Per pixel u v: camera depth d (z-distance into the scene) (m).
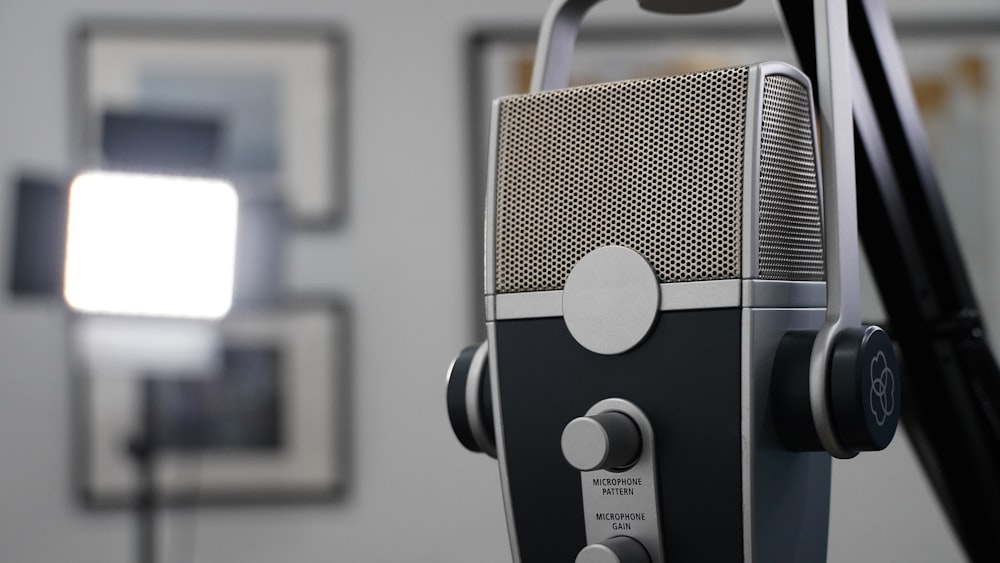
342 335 2.55
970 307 0.61
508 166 0.52
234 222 2.09
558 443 0.50
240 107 2.56
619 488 0.48
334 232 2.56
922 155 0.59
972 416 0.61
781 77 0.48
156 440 2.35
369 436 2.56
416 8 2.58
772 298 0.46
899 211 0.58
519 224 0.51
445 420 2.55
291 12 2.58
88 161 2.54
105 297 2.04
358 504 2.55
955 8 2.50
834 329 0.47
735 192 0.46
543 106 0.51
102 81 2.57
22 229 2.05
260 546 2.53
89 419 2.53
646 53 2.50
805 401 0.46
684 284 0.47
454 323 2.56
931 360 0.60
